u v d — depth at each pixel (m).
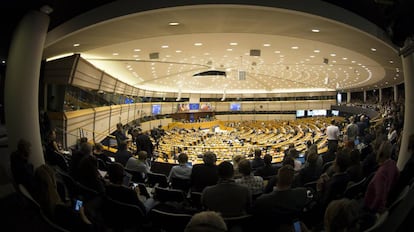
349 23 7.48
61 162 6.55
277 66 22.05
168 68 22.61
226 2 6.29
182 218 3.30
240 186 3.39
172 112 46.56
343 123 29.58
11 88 5.85
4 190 5.20
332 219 2.14
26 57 5.78
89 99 17.61
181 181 5.43
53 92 13.53
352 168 4.67
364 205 3.73
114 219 3.69
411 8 4.68
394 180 3.80
